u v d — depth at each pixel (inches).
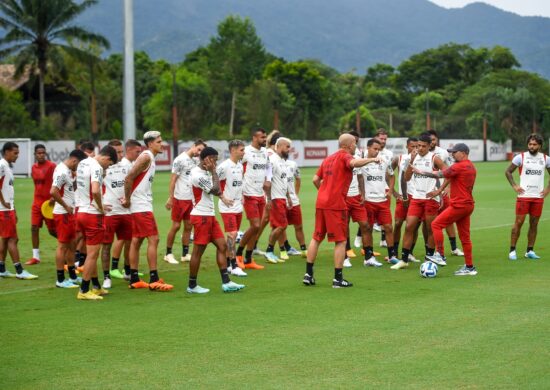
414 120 3380.9
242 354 285.1
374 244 635.5
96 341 307.6
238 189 483.5
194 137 2383.1
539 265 502.0
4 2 2377.0
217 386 247.4
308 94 2970.0
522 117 3366.1
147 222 430.3
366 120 2962.6
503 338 303.1
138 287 436.5
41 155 525.7
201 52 3526.1
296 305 376.8
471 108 3449.8
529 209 526.9
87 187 404.2
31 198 1142.3
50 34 2426.2
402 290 415.5
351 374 257.8
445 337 305.7
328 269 501.7
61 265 442.0
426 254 526.3
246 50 3331.7
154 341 306.7
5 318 352.5
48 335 318.3
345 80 4097.0
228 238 480.1
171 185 537.3
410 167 489.7
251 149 505.7
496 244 612.7
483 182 1501.0
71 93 2623.0
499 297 390.0
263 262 538.0
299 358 278.5
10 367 271.6
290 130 2751.0
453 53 4212.6
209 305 380.2
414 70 4222.4
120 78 3006.9
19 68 2395.4
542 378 250.2
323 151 2361.0
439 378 251.6
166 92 2571.4
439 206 516.1
